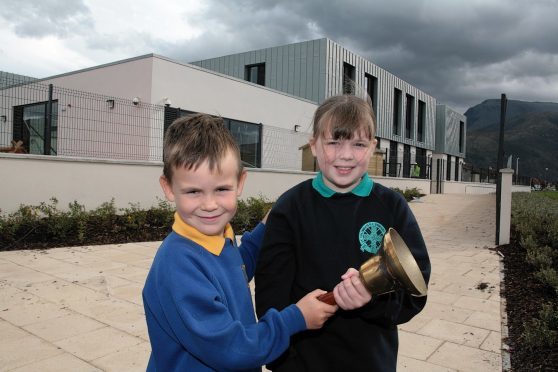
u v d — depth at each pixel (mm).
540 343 3174
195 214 1269
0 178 7461
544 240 7223
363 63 24625
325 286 1537
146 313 1287
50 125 9062
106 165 9008
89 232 7566
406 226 1590
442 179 30297
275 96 16875
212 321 1149
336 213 1578
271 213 1662
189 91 13383
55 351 3180
